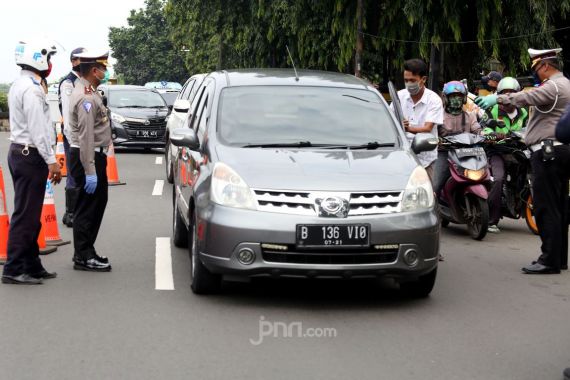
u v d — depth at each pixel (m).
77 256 7.63
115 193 13.52
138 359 5.06
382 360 5.14
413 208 6.28
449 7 22.81
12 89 6.98
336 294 6.85
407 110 8.71
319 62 27.78
